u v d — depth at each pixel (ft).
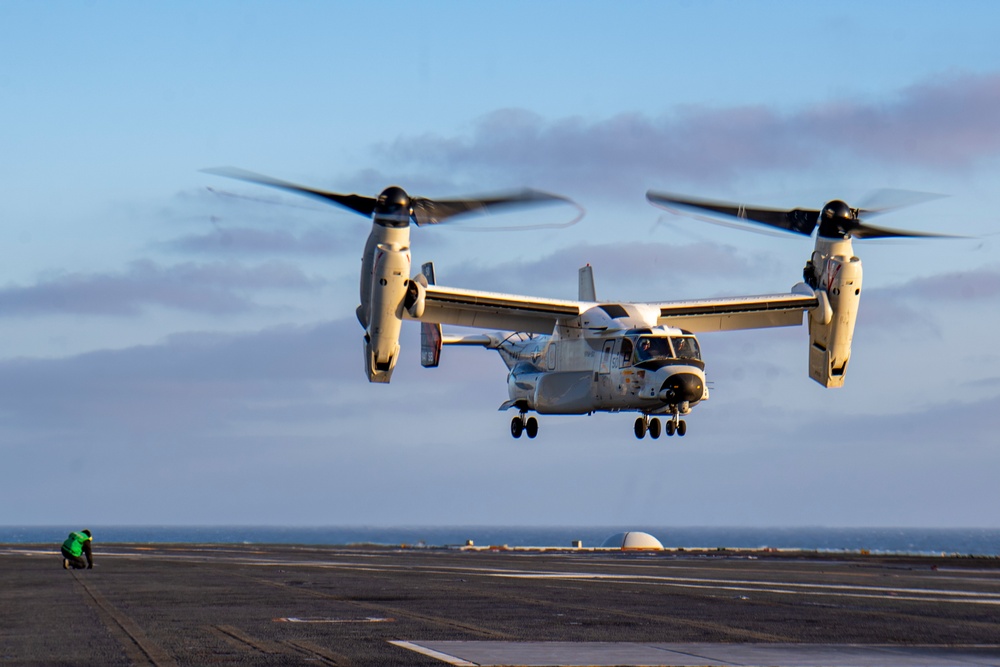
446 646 113.80
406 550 505.66
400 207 299.58
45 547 509.76
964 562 353.72
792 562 345.31
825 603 169.58
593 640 119.96
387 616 146.30
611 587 205.87
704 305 365.20
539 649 111.86
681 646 115.24
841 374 356.18
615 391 345.92
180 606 161.89
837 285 340.39
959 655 110.11
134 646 113.60
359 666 99.14
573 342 369.30
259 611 153.79
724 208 335.26
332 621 139.54
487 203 301.02
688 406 343.05
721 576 247.70
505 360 435.12
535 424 410.52
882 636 125.59
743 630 130.62
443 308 346.54
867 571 279.08
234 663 100.94
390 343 309.42
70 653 108.06
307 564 310.45
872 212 336.49
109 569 276.21
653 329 341.62
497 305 347.97
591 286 428.15
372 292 302.45
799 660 105.50
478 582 221.05
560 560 352.28
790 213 345.92
